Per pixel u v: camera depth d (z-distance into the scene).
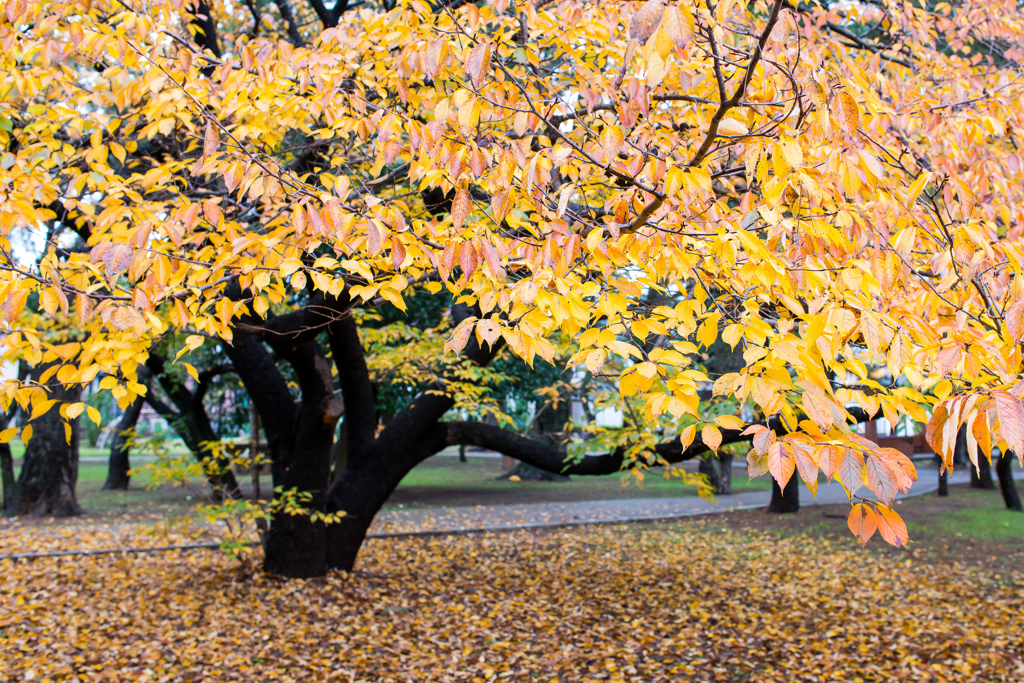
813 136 2.69
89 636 5.72
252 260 2.68
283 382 7.76
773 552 9.89
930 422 1.72
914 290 2.50
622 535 11.23
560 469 7.32
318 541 7.51
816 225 2.04
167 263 2.43
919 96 3.70
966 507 13.70
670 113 3.77
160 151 5.40
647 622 6.51
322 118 4.41
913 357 2.13
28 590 7.14
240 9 6.61
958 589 7.77
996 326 2.26
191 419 13.07
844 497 15.44
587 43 3.50
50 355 2.87
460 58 2.47
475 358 7.94
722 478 16.44
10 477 12.54
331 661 5.32
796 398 2.12
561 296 2.17
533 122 2.66
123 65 3.38
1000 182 3.25
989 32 5.18
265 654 5.42
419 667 5.27
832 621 6.53
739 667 5.33
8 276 2.36
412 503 14.75
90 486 17.38
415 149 2.40
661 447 6.44
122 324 2.39
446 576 8.18
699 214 2.31
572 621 6.54
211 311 3.48
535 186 2.28
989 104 3.89
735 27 3.30
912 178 3.01
